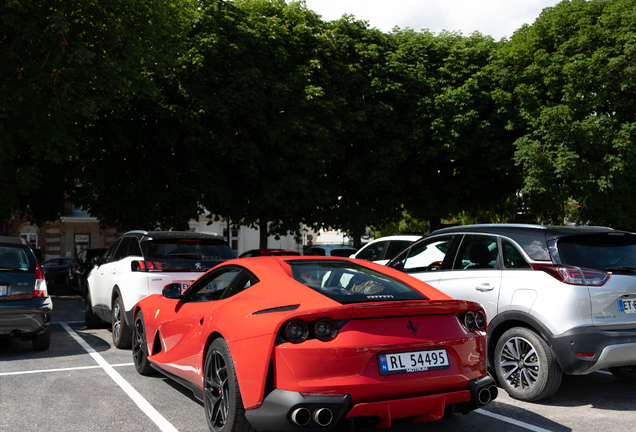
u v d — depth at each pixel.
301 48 19.75
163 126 18.20
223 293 4.45
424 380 3.46
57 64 13.02
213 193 19.16
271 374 3.39
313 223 21.95
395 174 21.20
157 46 15.86
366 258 12.28
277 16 20.52
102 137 18.23
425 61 21.69
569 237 5.18
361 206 22.00
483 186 23.69
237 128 18.84
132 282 7.34
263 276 4.10
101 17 14.13
